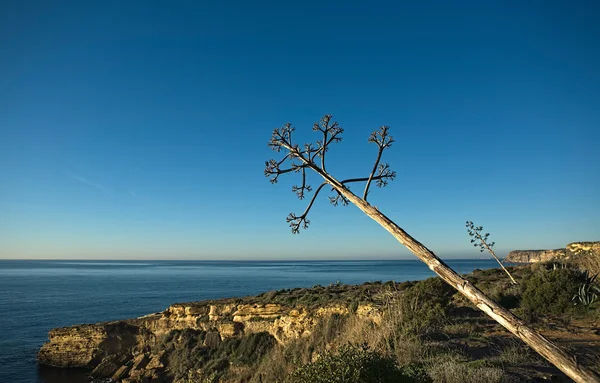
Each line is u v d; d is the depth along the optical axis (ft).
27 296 304.91
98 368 113.29
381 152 14.20
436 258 11.26
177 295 298.76
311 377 22.81
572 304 49.03
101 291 342.85
